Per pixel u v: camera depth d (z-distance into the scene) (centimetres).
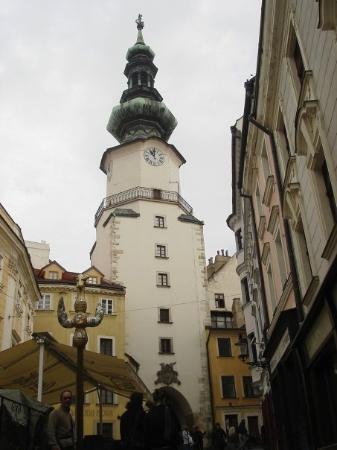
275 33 1380
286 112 1441
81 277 1241
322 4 898
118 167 5516
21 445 1090
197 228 5234
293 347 1402
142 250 4878
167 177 5450
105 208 5306
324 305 1075
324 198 1137
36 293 3369
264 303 2138
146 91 6084
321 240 1153
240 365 4612
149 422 844
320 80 1045
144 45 6419
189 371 4469
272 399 2091
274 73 1489
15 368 1739
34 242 5444
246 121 2012
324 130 1046
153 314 4591
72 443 1019
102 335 4144
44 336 1533
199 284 4925
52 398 2217
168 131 6050
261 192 2059
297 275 1452
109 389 2130
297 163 1322
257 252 2214
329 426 1230
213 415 4356
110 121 5969
